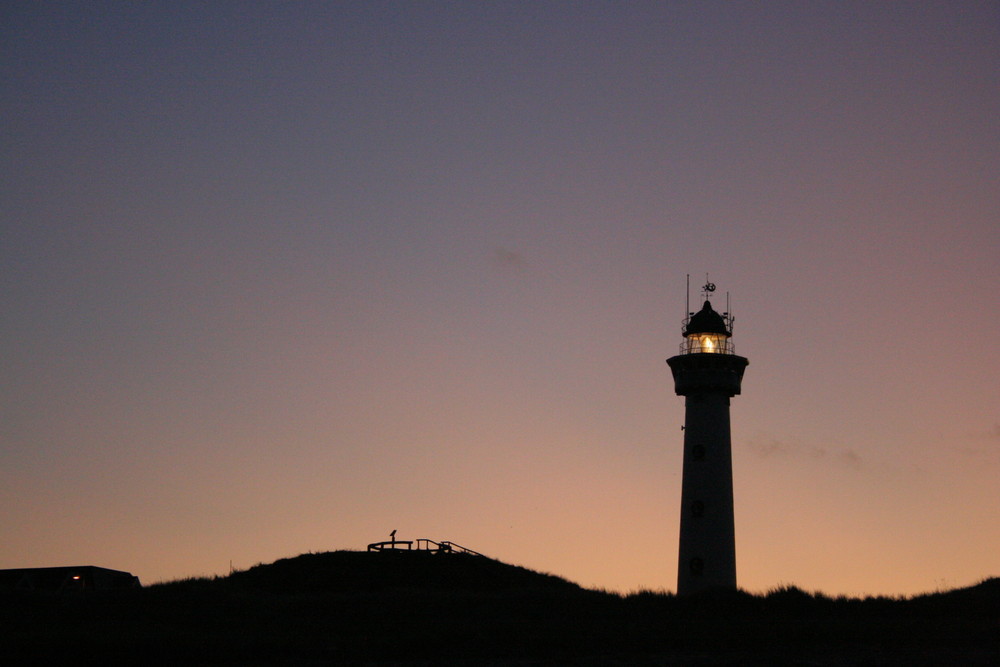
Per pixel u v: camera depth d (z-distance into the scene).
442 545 97.06
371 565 91.44
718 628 64.12
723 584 90.88
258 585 87.69
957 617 66.81
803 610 70.19
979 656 54.66
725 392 95.38
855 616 68.25
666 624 66.62
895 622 64.75
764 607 71.38
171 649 58.25
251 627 67.69
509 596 79.38
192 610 73.75
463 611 73.38
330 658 57.03
